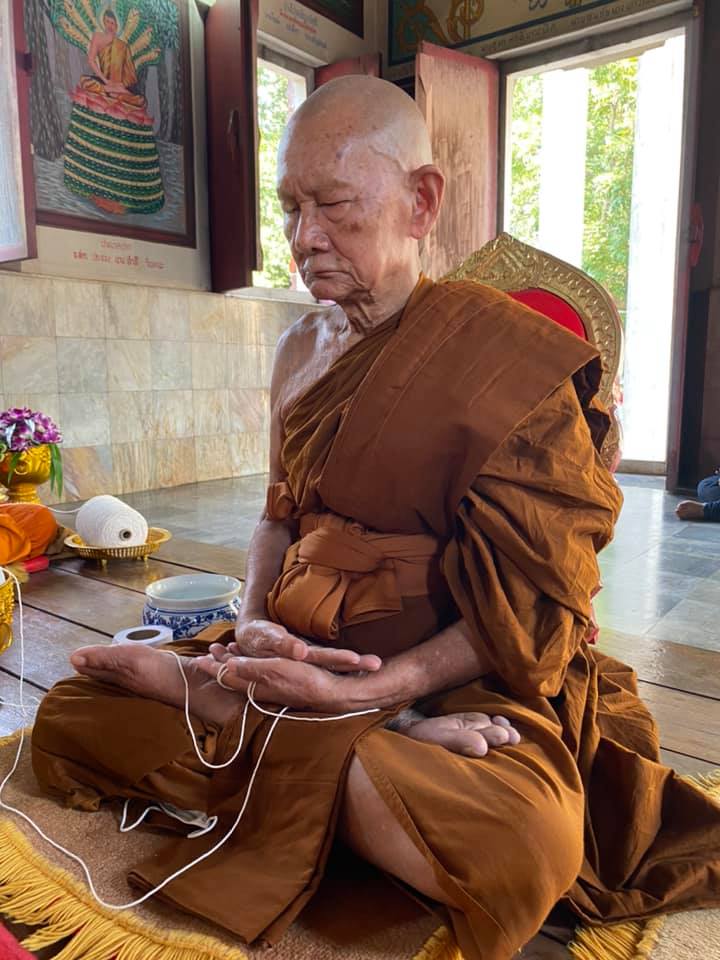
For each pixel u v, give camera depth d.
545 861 0.82
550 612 1.00
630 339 6.26
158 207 5.02
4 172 3.85
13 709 1.58
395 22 6.41
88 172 4.61
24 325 4.30
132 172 4.84
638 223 6.18
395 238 1.10
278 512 1.29
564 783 0.94
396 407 1.04
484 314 1.07
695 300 5.11
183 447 5.29
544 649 0.98
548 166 6.90
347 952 0.86
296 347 1.38
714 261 5.00
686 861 0.99
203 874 0.93
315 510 1.19
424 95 5.40
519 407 1.01
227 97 5.07
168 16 4.93
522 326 1.06
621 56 5.99
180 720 1.11
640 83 6.11
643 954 0.88
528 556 0.99
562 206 6.92
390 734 0.96
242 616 1.26
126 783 1.13
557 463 1.01
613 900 0.95
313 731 0.96
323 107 1.07
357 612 1.10
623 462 6.09
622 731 1.18
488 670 1.07
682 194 4.91
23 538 2.69
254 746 1.03
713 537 3.57
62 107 4.44
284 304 5.99
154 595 1.86
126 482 4.93
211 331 5.41
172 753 1.09
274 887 0.90
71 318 4.53
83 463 4.68
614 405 1.48
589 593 1.02
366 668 1.00
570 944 0.91
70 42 4.43
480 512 1.01
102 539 2.81
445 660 1.04
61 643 1.99
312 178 1.05
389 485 1.06
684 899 0.96
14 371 4.28
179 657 1.16
